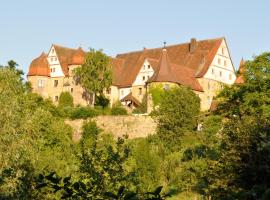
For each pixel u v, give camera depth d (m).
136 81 108.00
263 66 66.75
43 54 116.00
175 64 104.94
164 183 53.91
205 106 106.31
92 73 103.31
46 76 113.44
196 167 48.88
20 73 86.50
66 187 14.92
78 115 89.75
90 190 15.38
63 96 109.31
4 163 38.41
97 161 19.27
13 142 42.59
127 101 106.25
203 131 70.12
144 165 53.06
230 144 26.09
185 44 115.06
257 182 19.89
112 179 18.55
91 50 104.25
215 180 26.33
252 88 65.81
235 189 21.59
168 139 76.56
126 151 19.81
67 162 42.50
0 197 18.27
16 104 46.09
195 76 107.25
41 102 90.56
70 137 82.12
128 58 116.94
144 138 80.56
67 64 112.88
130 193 14.05
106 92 108.94
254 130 22.17
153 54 115.25
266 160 19.45
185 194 44.91
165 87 99.31
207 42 113.31
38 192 18.52
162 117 79.38
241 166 21.56
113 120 88.44
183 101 79.75
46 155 50.56
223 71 111.12
